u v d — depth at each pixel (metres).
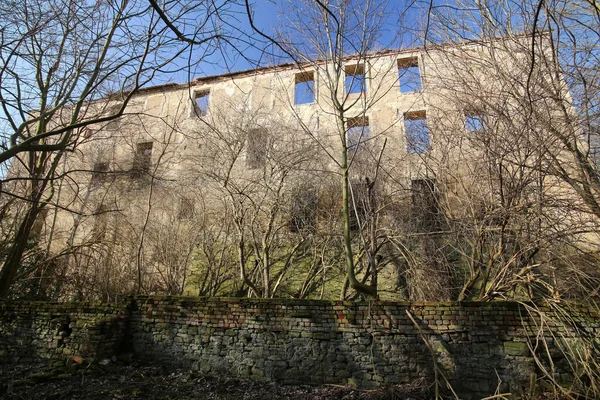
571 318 6.11
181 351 7.68
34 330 8.09
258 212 11.84
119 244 12.95
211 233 13.32
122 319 8.07
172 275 12.70
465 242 9.27
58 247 14.97
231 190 12.23
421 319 6.77
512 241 7.98
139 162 15.02
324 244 11.52
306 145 12.65
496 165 7.93
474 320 6.55
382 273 12.00
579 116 7.16
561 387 5.54
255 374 7.12
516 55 8.59
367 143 11.53
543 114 7.40
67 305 8.24
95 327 7.60
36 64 8.39
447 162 9.38
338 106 7.08
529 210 7.34
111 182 14.29
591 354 5.75
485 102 7.88
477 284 9.91
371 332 6.89
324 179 12.21
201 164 13.64
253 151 12.96
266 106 17.50
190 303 7.98
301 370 6.96
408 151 10.91
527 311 6.40
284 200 12.11
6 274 9.49
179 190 14.46
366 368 6.70
